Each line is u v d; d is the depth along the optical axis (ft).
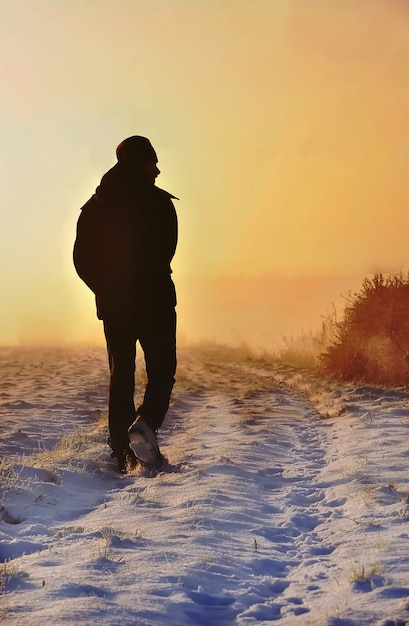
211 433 30.14
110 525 16.90
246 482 21.42
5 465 21.91
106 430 30.32
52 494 20.01
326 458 25.29
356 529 16.87
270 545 15.89
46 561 14.17
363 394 38.37
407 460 23.47
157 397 23.08
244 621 11.75
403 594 12.45
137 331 23.30
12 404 39.65
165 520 17.29
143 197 22.95
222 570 13.88
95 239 23.11
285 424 32.30
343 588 12.98
